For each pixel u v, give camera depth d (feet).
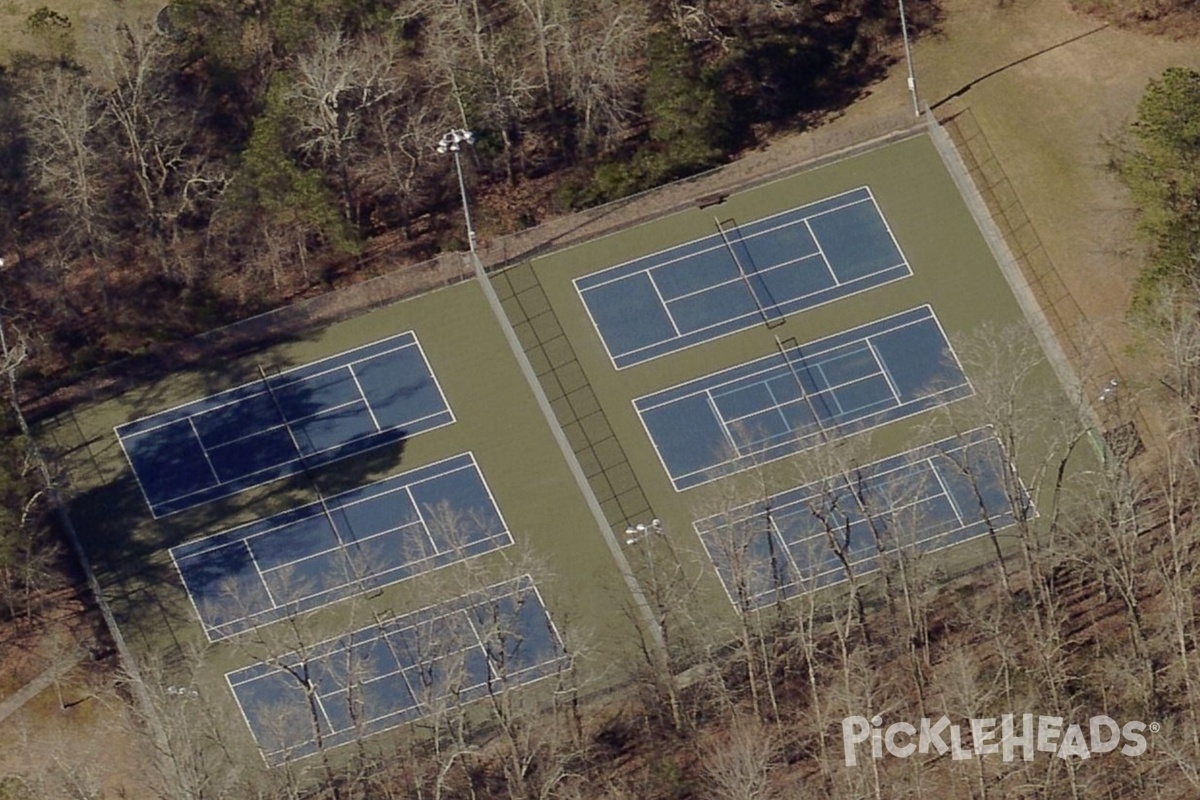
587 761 380.99
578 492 413.18
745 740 365.61
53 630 404.16
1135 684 377.09
